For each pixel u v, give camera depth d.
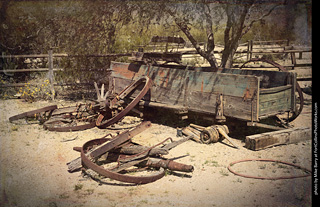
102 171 3.66
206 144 5.01
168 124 6.21
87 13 6.06
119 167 3.91
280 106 5.17
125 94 6.45
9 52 6.80
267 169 3.97
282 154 4.39
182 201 3.20
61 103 7.63
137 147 4.28
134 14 6.47
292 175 3.67
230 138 4.92
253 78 4.70
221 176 3.86
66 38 6.99
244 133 5.43
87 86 9.27
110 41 7.74
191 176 3.88
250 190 3.43
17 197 3.30
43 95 8.01
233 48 6.66
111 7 6.23
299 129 5.09
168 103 6.00
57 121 6.04
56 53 8.21
